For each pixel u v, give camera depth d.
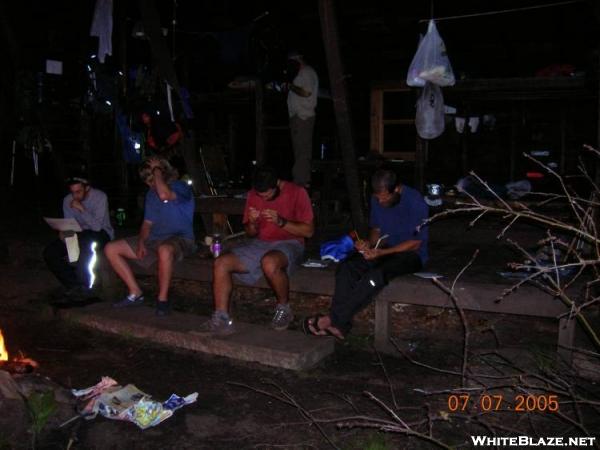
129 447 3.29
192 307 5.93
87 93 9.25
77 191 5.81
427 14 8.33
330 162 8.66
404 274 4.62
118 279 6.17
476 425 3.48
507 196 7.85
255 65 8.78
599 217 4.87
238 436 3.39
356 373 4.28
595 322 4.29
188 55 9.14
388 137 10.32
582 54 8.97
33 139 9.75
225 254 4.73
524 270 5.01
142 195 9.37
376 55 9.97
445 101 9.39
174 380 4.18
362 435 3.38
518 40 9.02
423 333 5.04
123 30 9.02
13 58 9.30
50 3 9.24
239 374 4.26
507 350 4.35
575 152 9.22
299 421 3.56
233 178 11.09
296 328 5.25
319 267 4.98
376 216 4.79
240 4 8.95
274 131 10.95
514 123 9.49
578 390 3.84
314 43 9.76
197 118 11.54
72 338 5.08
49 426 3.47
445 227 7.45
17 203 11.29
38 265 7.35
